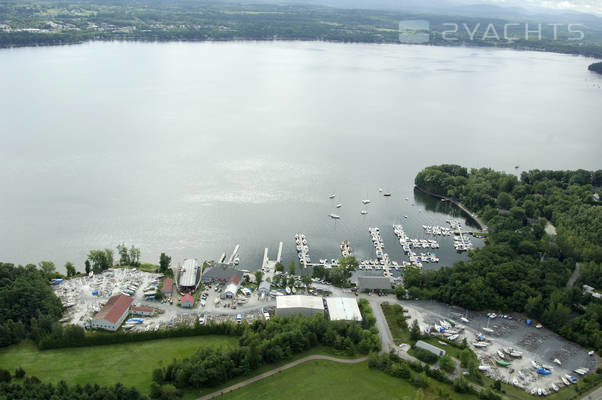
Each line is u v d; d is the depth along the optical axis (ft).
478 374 624.18
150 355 638.12
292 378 612.29
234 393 580.71
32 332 653.71
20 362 609.01
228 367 606.96
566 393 610.65
